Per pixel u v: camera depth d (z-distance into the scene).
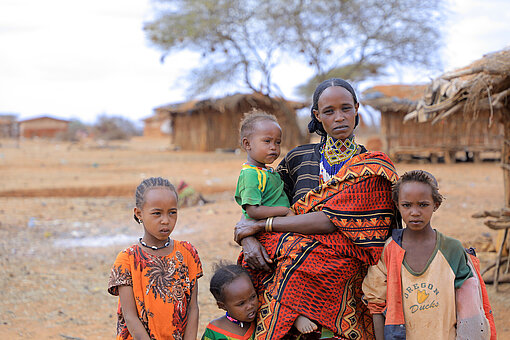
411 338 2.66
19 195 16.09
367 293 2.78
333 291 2.77
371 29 23.48
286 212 2.91
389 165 2.79
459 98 6.14
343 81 2.95
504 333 4.99
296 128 26.09
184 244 2.93
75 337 5.11
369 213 2.75
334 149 2.96
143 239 2.86
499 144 24.39
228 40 24.84
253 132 3.01
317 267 2.75
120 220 11.70
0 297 6.23
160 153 35.25
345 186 2.77
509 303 5.80
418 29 23.28
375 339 2.85
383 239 2.76
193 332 2.83
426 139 24.72
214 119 35.97
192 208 12.60
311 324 2.73
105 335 5.19
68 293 6.46
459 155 30.56
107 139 63.84
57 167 24.70
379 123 25.00
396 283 2.69
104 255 8.43
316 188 2.85
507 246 6.94
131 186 17.41
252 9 24.22
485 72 5.38
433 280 2.64
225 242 9.04
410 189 2.61
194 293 2.90
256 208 2.92
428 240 2.70
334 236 2.80
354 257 2.78
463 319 2.60
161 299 2.73
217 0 23.86
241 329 2.94
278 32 24.05
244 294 2.80
